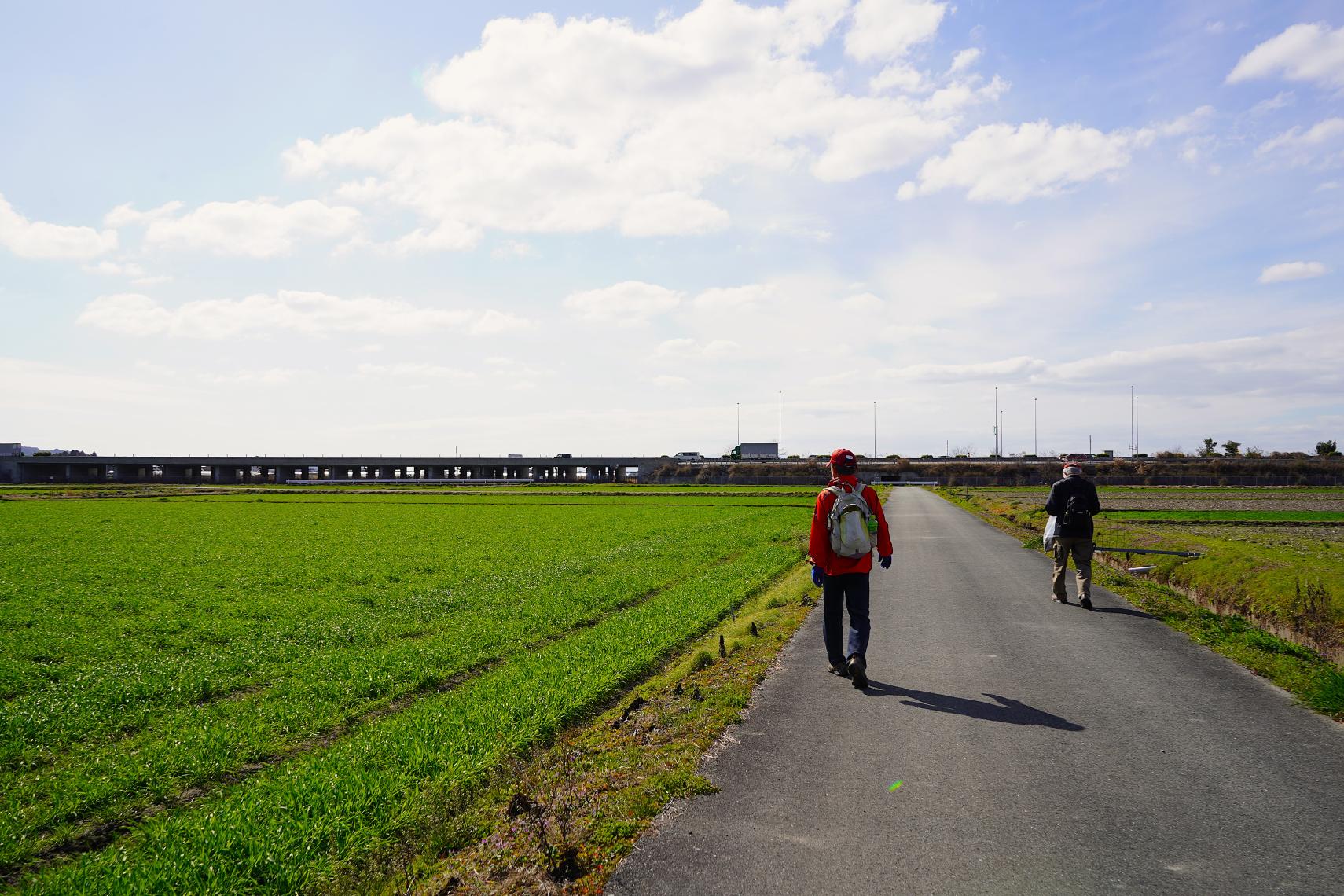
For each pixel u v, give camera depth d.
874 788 5.59
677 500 75.44
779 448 159.88
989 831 4.85
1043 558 21.34
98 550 30.80
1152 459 133.38
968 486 121.75
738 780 5.79
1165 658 9.55
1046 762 6.03
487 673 11.66
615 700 9.31
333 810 6.08
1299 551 18.05
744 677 8.98
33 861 6.19
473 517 50.56
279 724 9.27
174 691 10.94
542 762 6.72
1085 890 4.11
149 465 147.38
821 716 7.38
